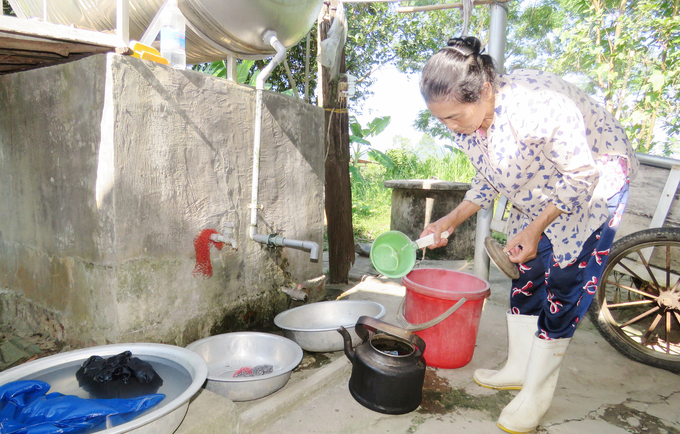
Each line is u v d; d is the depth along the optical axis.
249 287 2.54
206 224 2.22
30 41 1.62
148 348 1.70
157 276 1.99
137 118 1.83
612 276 3.81
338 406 1.85
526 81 1.44
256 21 2.21
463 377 2.17
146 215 1.91
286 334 2.31
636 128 4.97
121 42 1.78
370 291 3.59
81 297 2.00
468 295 2.08
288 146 2.74
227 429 1.54
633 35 4.60
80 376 1.52
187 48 2.39
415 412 1.83
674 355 2.29
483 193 2.03
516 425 1.68
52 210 2.08
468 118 1.44
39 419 1.24
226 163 2.30
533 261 1.89
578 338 2.75
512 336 2.05
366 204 7.87
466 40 1.37
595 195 1.59
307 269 3.03
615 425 1.78
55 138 1.98
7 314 2.48
